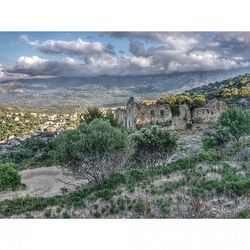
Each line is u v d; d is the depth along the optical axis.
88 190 18.67
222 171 20.53
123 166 21.48
